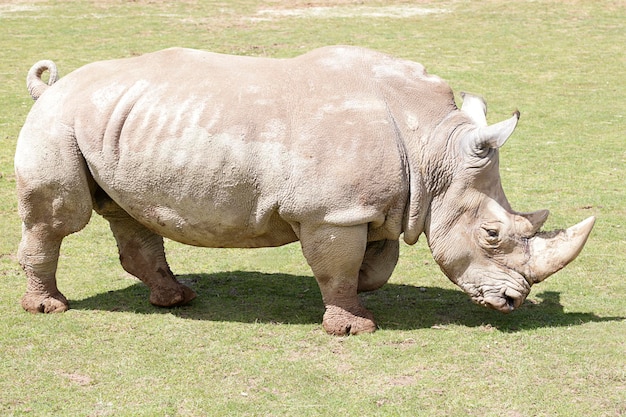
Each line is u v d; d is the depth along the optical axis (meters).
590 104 22.25
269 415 8.27
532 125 20.38
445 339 9.89
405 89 10.06
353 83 9.95
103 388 8.78
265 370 9.16
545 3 34.31
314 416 8.23
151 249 10.98
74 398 8.58
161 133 9.77
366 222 9.66
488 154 9.79
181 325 10.33
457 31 30.31
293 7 34.22
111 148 9.91
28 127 10.26
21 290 11.42
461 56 27.11
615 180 16.41
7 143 18.78
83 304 10.99
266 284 11.88
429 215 10.02
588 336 9.91
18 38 28.92
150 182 9.87
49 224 10.38
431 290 11.62
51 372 9.12
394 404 8.45
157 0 35.41
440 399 8.53
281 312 10.80
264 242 10.24
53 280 10.75
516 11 33.16
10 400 8.55
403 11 33.50
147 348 9.67
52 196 10.20
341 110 9.71
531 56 27.25
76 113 10.06
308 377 8.98
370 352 9.55
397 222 9.88
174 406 8.43
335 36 29.28
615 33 30.14
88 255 12.94
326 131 9.60
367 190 9.54
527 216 9.98
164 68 10.21
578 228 9.82
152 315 10.65
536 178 16.56
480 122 10.22
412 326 10.33
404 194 9.77
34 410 8.36
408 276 12.16
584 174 16.78
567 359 9.34
